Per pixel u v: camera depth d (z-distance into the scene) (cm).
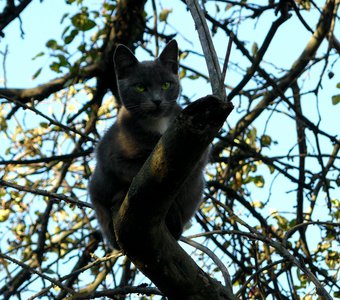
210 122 536
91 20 1220
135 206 602
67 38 1226
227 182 1261
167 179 574
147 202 596
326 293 772
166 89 1016
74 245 1197
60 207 1322
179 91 1053
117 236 638
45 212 1218
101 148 937
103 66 1326
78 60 1249
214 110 532
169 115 984
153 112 951
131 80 1005
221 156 1353
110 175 912
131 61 1034
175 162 560
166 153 558
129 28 1348
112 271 1159
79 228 1279
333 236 1182
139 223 614
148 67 1023
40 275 788
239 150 1317
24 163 1123
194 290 666
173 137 548
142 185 587
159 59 1053
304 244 1164
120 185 912
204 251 813
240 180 1286
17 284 1152
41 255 1188
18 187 940
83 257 1222
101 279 1184
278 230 1240
